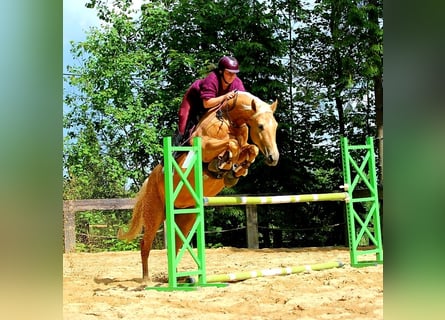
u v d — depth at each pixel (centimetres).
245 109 693
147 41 1914
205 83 714
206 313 506
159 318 487
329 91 1877
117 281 779
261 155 1694
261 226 1723
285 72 1817
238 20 1747
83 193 1730
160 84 1867
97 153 1734
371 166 904
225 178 709
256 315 489
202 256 686
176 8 1858
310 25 1903
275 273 743
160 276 848
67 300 594
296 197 807
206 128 698
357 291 611
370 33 1625
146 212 748
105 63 1745
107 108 1700
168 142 657
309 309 505
